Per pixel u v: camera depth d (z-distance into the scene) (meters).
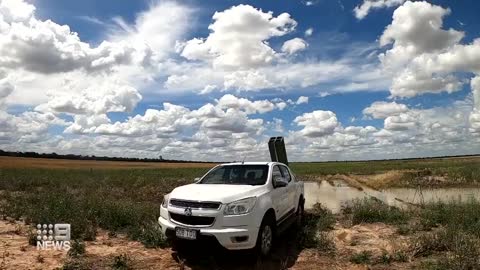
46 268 6.20
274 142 13.95
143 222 9.46
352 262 6.86
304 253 7.47
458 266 6.17
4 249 7.35
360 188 22.78
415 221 10.34
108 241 8.26
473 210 10.21
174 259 6.93
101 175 32.78
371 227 9.81
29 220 9.87
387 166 54.06
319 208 12.48
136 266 6.49
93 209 10.63
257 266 6.45
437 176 27.17
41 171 37.44
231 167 8.51
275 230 7.46
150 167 62.09
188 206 6.61
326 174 38.31
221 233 6.28
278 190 8.02
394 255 7.01
